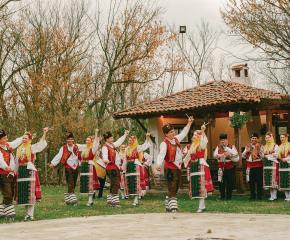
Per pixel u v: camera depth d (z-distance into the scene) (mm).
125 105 23484
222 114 15578
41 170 18375
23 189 7047
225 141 9984
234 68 18500
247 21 15742
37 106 17578
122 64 23203
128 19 22766
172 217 6676
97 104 21766
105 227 5598
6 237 4895
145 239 4508
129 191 9523
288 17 15445
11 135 17797
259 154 10094
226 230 5070
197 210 7914
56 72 18172
